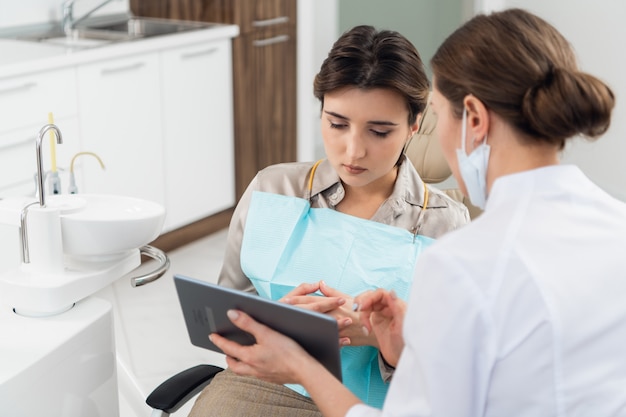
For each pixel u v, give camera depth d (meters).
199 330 1.29
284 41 4.28
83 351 1.49
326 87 1.42
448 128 1.11
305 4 4.36
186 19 4.07
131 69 3.46
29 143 3.08
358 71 1.39
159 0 4.12
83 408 1.52
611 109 1.03
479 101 1.05
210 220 4.07
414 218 1.56
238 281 1.68
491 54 1.04
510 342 0.98
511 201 1.05
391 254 1.52
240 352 1.22
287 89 4.38
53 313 1.52
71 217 1.46
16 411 1.34
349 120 1.43
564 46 1.07
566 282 0.99
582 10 4.52
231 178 4.13
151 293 3.37
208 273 3.60
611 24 4.39
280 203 1.59
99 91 3.33
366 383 1.54
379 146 1.45
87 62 3.25
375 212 1.57
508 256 0.99
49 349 1.40
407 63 1.40
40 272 1.49
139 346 2.95
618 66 4.40
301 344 1.20
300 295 1.45
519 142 1.06
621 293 1.01
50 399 1.42
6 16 3.71
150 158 3.63
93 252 1.49
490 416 1.02
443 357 0.98
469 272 0.99
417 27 5.61
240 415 1.53
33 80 3.05
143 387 2.68
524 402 1.00
